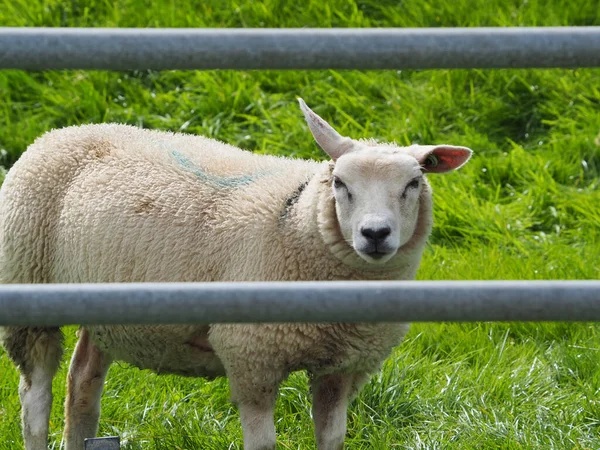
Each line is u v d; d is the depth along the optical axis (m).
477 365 7.45
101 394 6.77
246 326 5.58
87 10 12.30
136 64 2.61
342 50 2.62
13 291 2.53
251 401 5.79
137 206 6.06
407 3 12.66
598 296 2.57
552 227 9.91
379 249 5.37
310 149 10.73
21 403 6.55
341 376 6.00
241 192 6.02
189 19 12.16
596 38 2.60
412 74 12.16
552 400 7.14
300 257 5.79
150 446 6.55
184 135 6.80
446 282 2.62
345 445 6.56
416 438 6.63
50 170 6.41
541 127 11.38
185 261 5.93
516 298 2.58
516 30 2.62
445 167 6.01
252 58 2.62
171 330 5.90
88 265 6.17
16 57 2.57
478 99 11.67
